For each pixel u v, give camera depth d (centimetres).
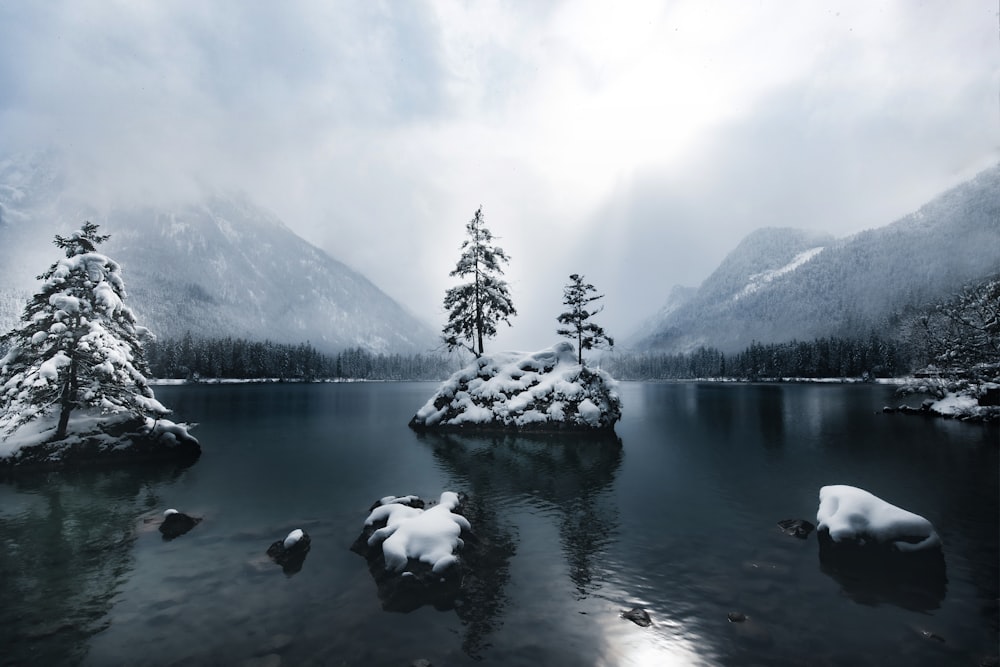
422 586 998
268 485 2005
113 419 2558
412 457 2662
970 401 4256
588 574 1114
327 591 1034
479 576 1105
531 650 810
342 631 871
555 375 3831
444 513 1292
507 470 2303
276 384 15350
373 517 1362
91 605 972
